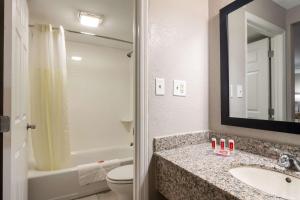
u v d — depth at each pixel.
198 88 1.36
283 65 0.99
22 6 1.32
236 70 1.22
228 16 1.27
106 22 2.19
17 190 1.15
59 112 2.11
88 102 2.85
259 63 1.10
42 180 1.82
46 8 1.87
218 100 1.34
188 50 1.32
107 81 3.00
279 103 1.00
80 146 2.77
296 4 0.95
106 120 2.99
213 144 1.18
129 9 1.91
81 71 2.79
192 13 1.34
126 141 3.15
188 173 0.82
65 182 1.93
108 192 2.13
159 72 1.19
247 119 1.13
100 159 2.80
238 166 0.92
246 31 1.16
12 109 0.98
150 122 1.16
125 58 3.16
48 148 2.00
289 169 0.83
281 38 1.00
